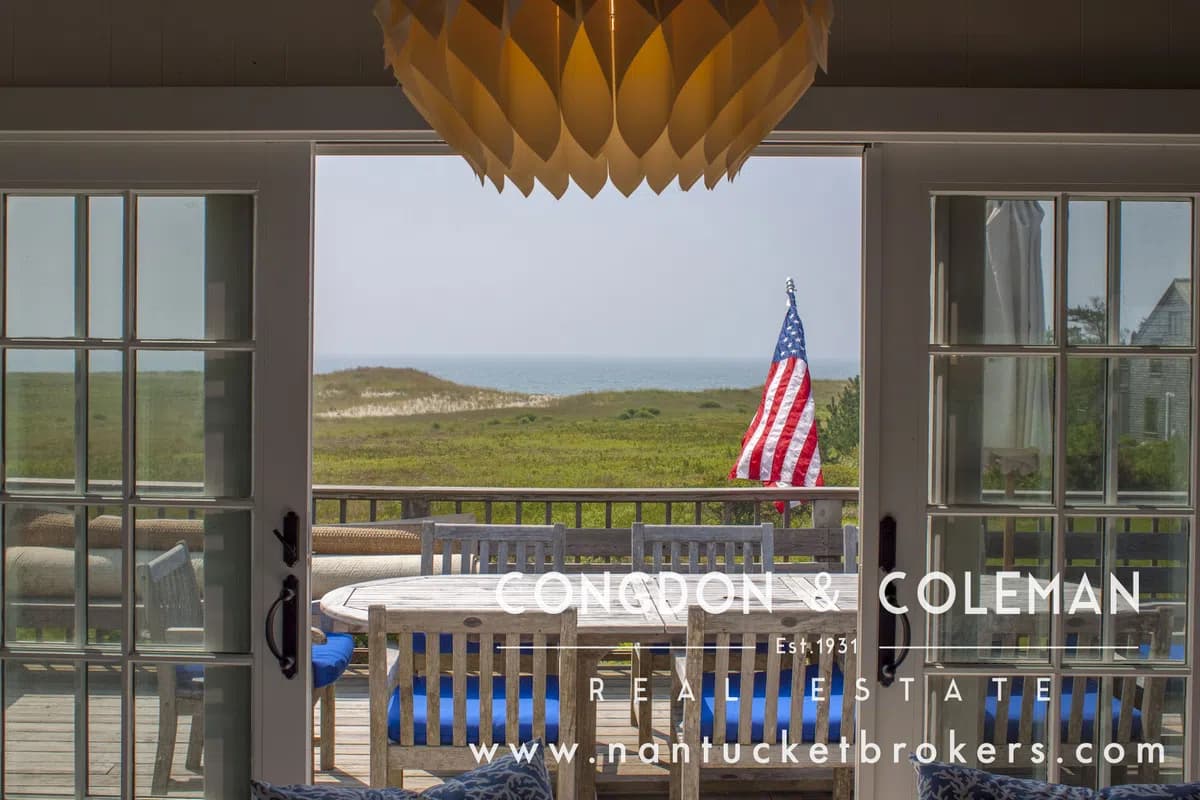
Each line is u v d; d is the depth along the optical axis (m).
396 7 0.91
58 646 2.25
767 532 4.09
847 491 5.07
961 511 2.21
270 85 2.13
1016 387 2.21
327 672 3.38
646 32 0.82
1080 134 2.12
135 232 2.21
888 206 2.19
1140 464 2.22
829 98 2.11
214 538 2.23
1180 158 2.19
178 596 2.23
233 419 2.22
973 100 2.11
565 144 1.04
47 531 2.24
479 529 4.08
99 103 2.12
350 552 5.40
